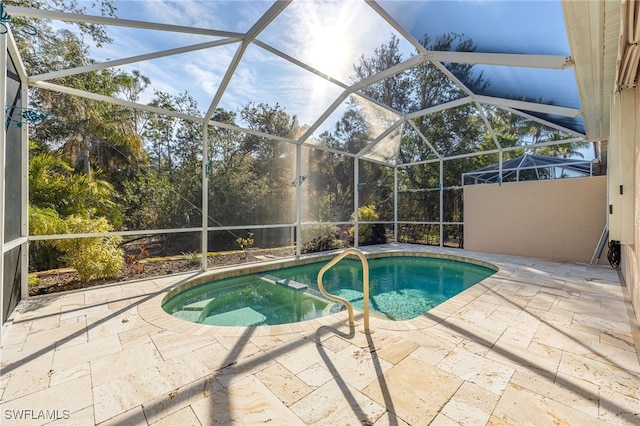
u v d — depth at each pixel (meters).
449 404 1.84
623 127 3.67
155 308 3.60
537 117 6.29
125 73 4.87
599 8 2.34
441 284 6.12
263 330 2.98
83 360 2.39
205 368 2.27
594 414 1.75
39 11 2.98
